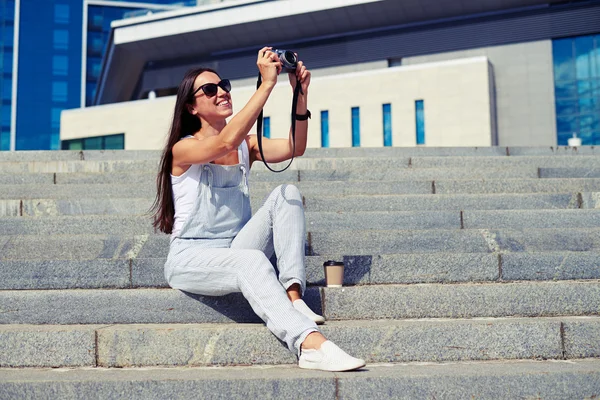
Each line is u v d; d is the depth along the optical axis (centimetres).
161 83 2981
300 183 543
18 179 586
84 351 291
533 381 258
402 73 2270
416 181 537
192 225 320
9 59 4669
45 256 394
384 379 255
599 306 333
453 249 405
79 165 655
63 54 4731
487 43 2441
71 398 253
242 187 332
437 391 255
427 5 2434
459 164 630
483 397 256
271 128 2341
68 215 494
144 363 290
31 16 4734
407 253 404
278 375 259
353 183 541
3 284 354
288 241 313
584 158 626
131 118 2525
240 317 325
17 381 254
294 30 2658
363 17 2538
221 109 329
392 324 300
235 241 321
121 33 2788
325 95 2347
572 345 298
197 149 310
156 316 325
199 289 313
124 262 356
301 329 276
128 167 652
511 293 332
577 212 447
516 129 2352
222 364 289
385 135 2281
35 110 4653
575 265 368
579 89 2330
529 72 2375
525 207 490
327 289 330
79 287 355
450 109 2211
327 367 267
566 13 2361
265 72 312
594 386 259
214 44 2802
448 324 298
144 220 443
